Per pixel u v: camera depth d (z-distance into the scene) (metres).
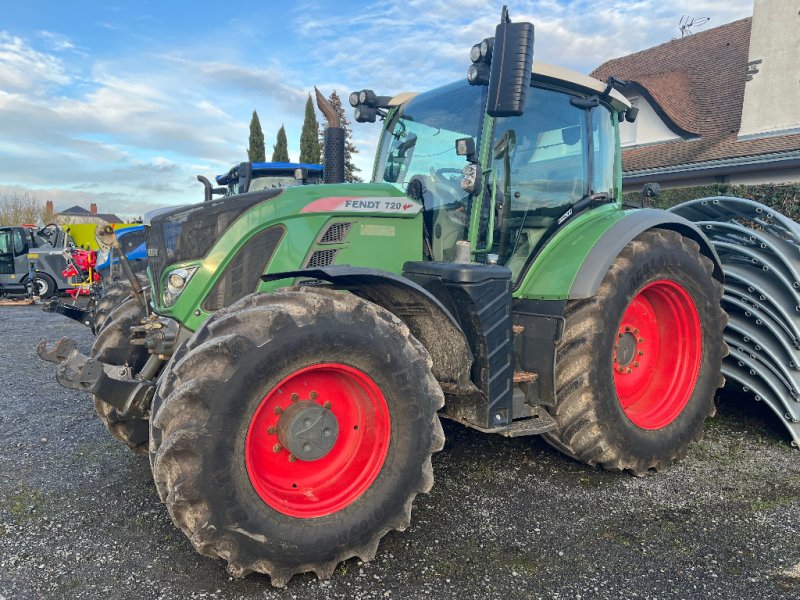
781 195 11.20
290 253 3.05
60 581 2.44
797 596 2.34
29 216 41.25
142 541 2.77
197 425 2.27
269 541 2.37
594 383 3.32
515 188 3.50
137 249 7.72
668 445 3.60
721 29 16.23
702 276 3.83
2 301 14.04
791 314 3.96
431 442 2.70
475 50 3.05
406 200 3.35
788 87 11.68
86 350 7.52
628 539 2.78
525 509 3.09
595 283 3.26
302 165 8.98
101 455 3.87
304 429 2.56
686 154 13.17
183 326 3.02
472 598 2.34
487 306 3.02
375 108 4.12
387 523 2.61
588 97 3.86
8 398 5.31
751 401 4.88
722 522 2.95
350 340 2.52
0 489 3.34
